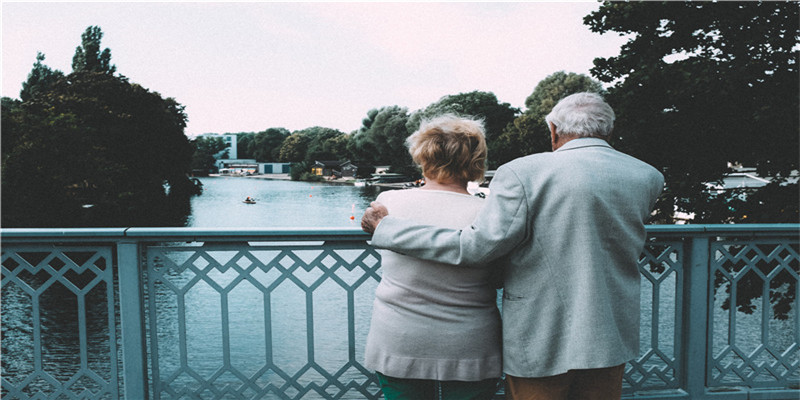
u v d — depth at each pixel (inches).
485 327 66.6
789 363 105.0
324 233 87.0
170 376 88.9
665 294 781.3
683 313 101.0
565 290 59.7
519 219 59.3
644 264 98.7
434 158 67.4
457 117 70.7
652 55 389.7
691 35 398.0
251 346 733.3
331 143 6855.3
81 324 88.1
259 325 827.4
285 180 6624.0
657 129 379.2
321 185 5142.7
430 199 66.5
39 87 2711.6
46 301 825.5
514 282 63.1
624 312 61.0
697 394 100.8
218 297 973.2
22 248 85.6
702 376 101.0
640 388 100.3
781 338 477.7
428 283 65.4
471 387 66.9
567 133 66.2
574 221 58.7
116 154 1903.3
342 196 3631.9
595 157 61.7
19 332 697.0
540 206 59.8
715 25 385.1
